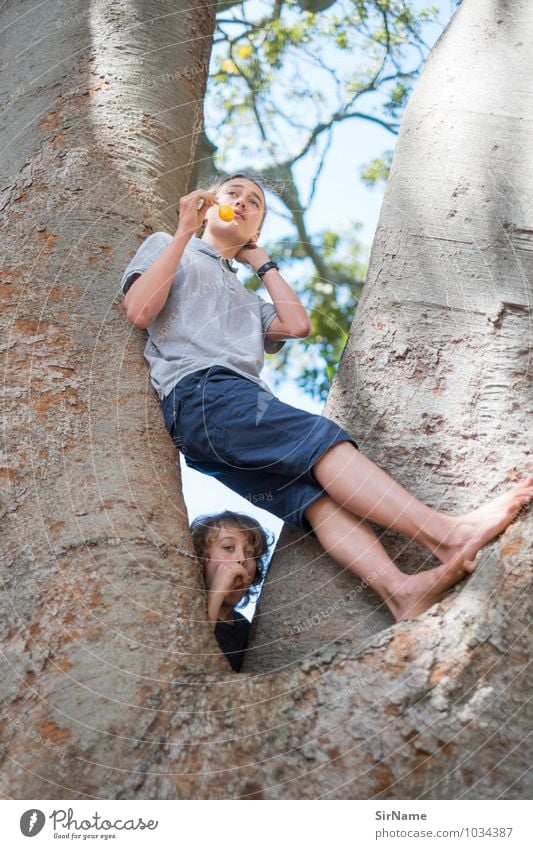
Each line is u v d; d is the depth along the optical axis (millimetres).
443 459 2191
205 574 2281
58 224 2645
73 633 1904
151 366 2502
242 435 2281
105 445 2248
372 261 2600
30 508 2088
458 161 2609
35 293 2465
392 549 2174
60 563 2010
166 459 2346
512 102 2676
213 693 1830
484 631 1774
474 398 2232
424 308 2395
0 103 3131
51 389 2285
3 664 1885
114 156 2896
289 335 2732
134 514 2135
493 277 2373
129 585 1997
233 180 2861
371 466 2162
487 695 1729
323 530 2191
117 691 1823
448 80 2828
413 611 2010
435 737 1709
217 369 2418
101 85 3098
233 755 1739
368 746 1713
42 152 2861
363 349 2441
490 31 2883
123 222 2730
